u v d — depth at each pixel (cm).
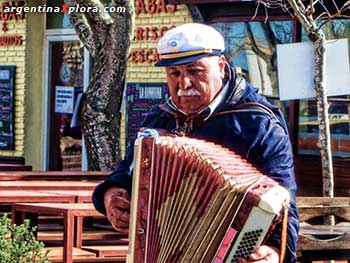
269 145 582
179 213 545
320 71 979
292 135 1627
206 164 541
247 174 541
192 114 596
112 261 841
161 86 1802
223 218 528
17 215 884
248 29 1681
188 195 542
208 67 588
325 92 987
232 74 602
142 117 1822
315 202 877
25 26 2055
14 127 2081
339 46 996
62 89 2038
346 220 871
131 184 618
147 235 557
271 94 1658
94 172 1199
